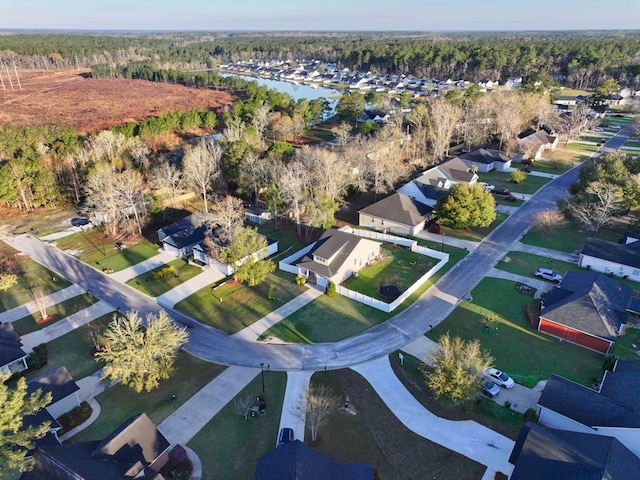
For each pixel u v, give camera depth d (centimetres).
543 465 2814
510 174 9431
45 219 7938
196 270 6100
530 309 4853
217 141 9975
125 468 2898
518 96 11938
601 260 5512
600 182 6456
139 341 3841
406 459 3241
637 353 4191
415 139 10231
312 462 2889
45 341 4728
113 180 7144
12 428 2647
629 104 15012
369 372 4119
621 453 2828
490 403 3719
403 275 5722
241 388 3997
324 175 7169
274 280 5756
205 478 3159
